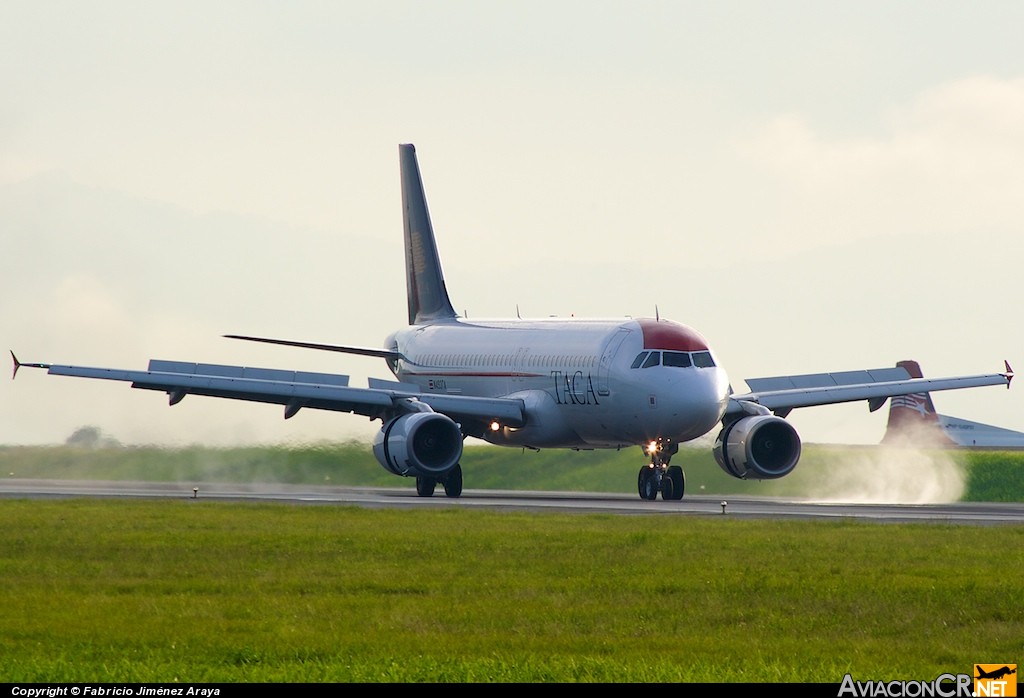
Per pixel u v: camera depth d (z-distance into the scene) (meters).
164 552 113.69
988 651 78.75
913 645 80.12
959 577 102.19
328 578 100.75
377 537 123.88
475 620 85.06
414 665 72.75
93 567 105.31
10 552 113.62
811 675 72.06
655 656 76.00
